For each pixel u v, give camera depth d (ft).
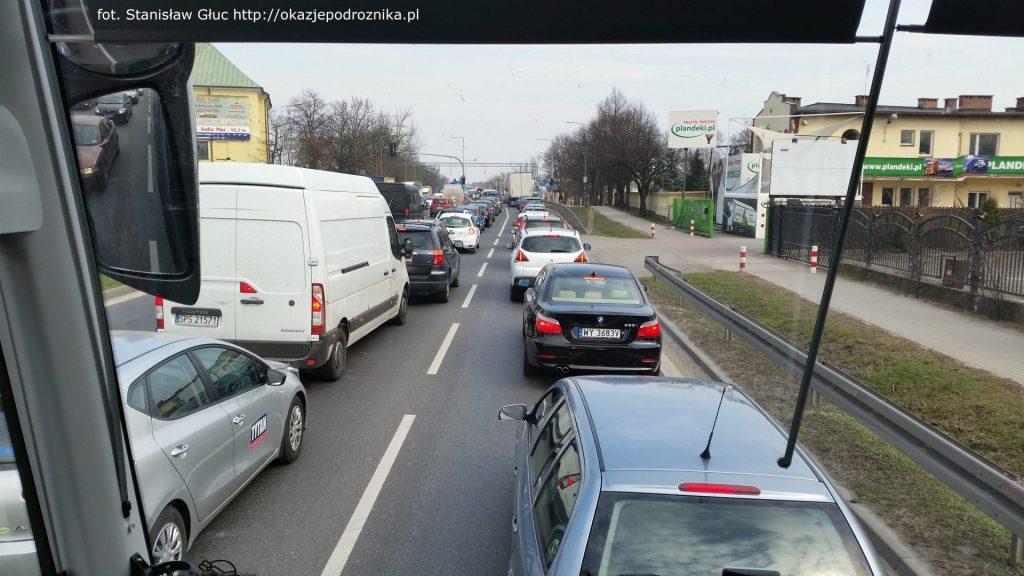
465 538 17.35
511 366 35.53
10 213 4.49
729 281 66.28
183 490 15.15
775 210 94.27
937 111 122.52
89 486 5.18
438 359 36.91
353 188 35.14
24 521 6.73
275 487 20.38
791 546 9.36
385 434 25.12
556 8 4.87
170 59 5.46
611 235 139.03
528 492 13.10
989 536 16.81
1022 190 124.26
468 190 373.81
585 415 12.30
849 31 5.00
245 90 109.40
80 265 5.00
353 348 39.45
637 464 10.30
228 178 28.48
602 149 209.56
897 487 19.65
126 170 5.47
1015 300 45.44
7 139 4.50
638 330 29.81
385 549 16.76
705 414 12.18
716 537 9.41
